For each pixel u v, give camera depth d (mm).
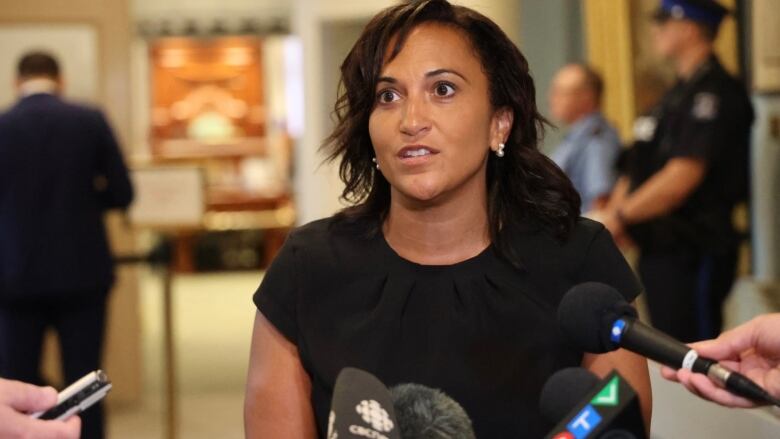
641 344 2021
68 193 7836
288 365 2762
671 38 6141
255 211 23031
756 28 6312
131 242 10383
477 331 2641
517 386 2596
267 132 25281
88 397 2000
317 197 12828
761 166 6281
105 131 7965
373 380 2031
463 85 2646
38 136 7809
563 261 2723
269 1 24766
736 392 1937
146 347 14648
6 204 7781
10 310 7867
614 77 7840
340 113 2863
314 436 2740
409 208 2740
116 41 10250
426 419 2562
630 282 2750
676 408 3604
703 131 5902
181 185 8359
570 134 7641
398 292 2688
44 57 8000
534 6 8273
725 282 6020
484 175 2770
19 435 1896
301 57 13070
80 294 7883
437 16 2703
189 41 25438
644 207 6000
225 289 20688
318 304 2742
